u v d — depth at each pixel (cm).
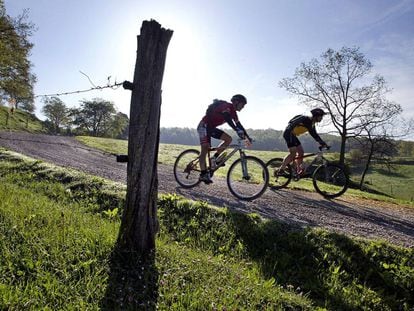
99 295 290
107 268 333
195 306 296
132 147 366
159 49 357
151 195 379
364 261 486
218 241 524
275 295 348
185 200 627
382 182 5128
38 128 6084
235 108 686
